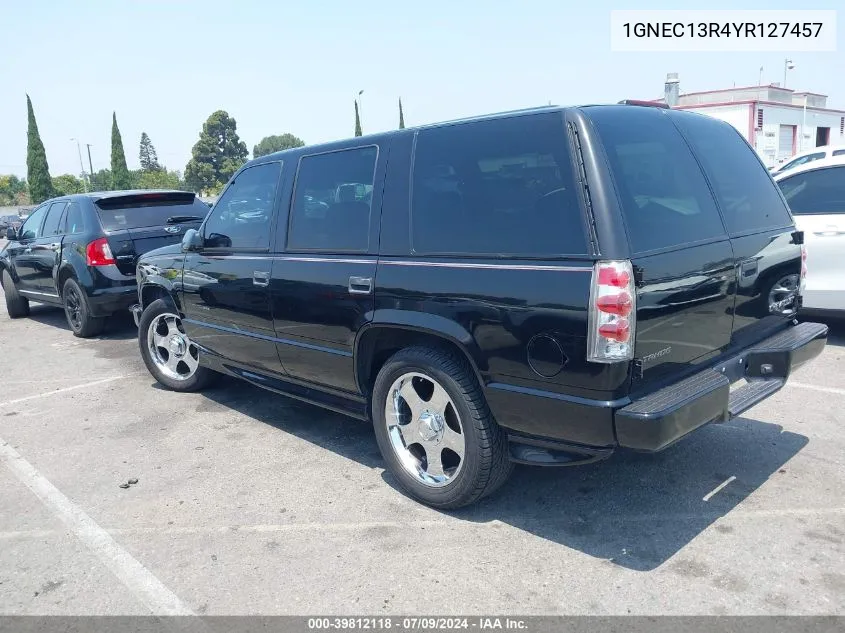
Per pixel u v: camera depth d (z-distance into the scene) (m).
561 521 3.48
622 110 3.22
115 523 3.70
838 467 3.92
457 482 3.47
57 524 3.72
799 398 5.05
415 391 3.65
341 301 3.80
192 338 5.38
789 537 3.23
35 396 6.11
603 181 2.85
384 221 3.64
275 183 4.45
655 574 2.99
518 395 3.05
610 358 2.73
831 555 3.07
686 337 3.11
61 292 8.64
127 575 3.20
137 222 8.22
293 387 4.56
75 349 7.93
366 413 4.01
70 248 8.19
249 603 2.94
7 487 4.21
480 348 3.14
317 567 3.18
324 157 4.12
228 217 4.81
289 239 4.25
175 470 4.35
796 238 3.99
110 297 7.95
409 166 3.59
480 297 3.12
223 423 5.17
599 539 3.30
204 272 4.96
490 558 3.18
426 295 3.35
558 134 3.01
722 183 3.57
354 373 3.89
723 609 2.74
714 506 3.55
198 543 3.45
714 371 3.24
